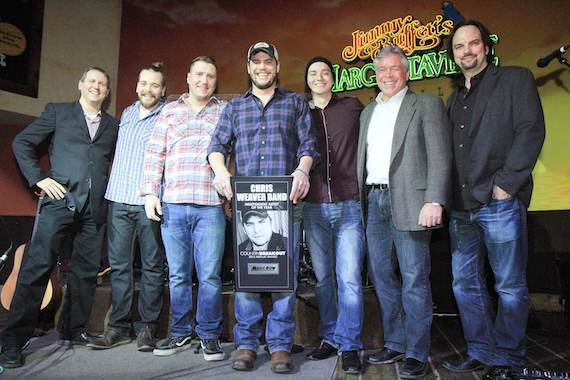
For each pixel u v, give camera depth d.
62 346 2.37
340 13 5.75
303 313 2.43
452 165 2.01
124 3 6.32
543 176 4.41
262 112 2.06
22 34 5.07
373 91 5.45
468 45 1.99
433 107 1.95
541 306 3.18
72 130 2.42
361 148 2.11
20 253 2.77
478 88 1.99
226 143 2.12
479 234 1.99
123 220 2.44
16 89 5.00
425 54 5.22
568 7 4.54
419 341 1.87
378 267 2.08
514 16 4.80
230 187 1.92
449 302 3.20
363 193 2.09
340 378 1.83
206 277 2.14
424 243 1.94
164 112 2.33
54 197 2.24
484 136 1.89
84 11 5.83
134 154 2.46
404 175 1.93
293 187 1.86
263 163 1.99
